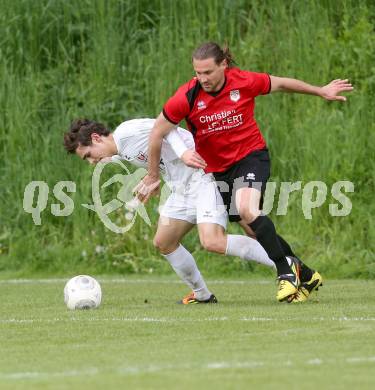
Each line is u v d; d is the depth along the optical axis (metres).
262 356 18.36
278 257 27.53
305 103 49.97
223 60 26.45
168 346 19.95
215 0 54.41
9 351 19.88
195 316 25.06
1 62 54.41
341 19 53.12
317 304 27.69
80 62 55.12
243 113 27.17
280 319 23.89
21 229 49.16
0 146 52.06
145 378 16.12
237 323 23.28
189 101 26.86
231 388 15.05
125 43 54.97
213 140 27.36
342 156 47.09
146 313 26.16
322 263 43.50
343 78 50.06
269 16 54.50
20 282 41.75
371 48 50.38
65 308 28.70
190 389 15.03
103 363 17.95
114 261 46.94
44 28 55.88
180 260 28.91
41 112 53.00
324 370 16.69
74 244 48.22
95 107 52.28
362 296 31.17
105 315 25.86
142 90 52.91
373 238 44.22
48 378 16.38
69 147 28.47
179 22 54.53
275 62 52.09
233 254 28.81
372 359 17.83
